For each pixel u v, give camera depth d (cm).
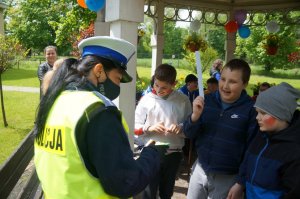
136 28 356
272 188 176
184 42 889
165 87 283
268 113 177
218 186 229
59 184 126
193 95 541
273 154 176
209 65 1889
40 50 4059
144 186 138
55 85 141
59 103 135
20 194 238
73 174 125
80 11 918
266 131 182
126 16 343
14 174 225
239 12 797
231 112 224
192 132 231
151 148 155
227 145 223
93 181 126
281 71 3350
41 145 138
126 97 359
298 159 164
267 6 803
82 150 123
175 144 291
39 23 3909
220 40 3812
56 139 129
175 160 299
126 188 128
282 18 830
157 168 152
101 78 145
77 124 122
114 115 129
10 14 3947
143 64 3744
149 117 294
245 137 223
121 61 148
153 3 799
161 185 308
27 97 1267
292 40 2197
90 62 142
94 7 387
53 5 1168
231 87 218
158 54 816
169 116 290
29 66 2880
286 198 165
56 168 128
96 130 122
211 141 230
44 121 138
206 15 853
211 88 539
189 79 553
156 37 806
